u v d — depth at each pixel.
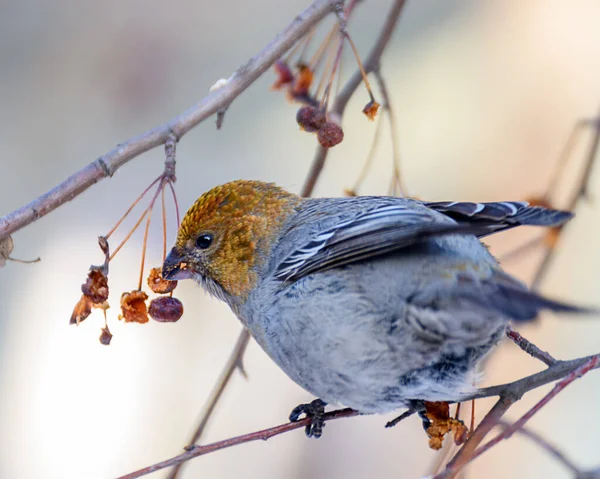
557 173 8.72
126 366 12.86
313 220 7.45
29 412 12.70
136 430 12.51
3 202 13.82
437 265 6.70
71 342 13.05
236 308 7.70
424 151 13.57
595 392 11.62
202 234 7.71
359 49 14.16
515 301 6.09
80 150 14.20
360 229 6.93
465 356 6.93
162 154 14.12
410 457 12.09
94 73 14.53
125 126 14.33
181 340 12.94
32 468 12.33
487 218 7.24
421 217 6.90
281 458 12.18
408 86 13.98
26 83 14.47
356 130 13.73
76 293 13.26
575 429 11.46
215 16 14.86
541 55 13.80
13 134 14.19
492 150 13.42
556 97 13.49
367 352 6.89
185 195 13.85
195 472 12.10
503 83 13.79
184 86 14.48
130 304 7.21
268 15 14.82
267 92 14.33
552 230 8.52
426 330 6.76
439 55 14.12
